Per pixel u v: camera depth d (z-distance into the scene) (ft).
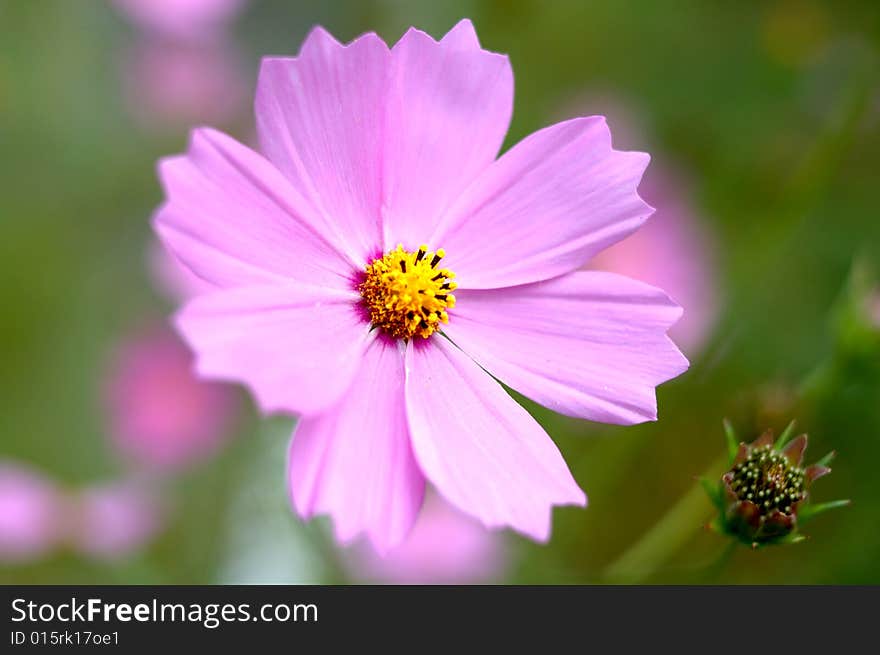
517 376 1.05
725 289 1.43
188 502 1.54
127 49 1.85
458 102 1.06
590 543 1.39
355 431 1.02
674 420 1.44
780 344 1.48
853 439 1.41
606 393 1.04
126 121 1.82
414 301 1.06
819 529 1.43
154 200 1.82
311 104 1.03
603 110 1.66
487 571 1.39
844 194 1.58
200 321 0.96
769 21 1.67
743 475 1.09
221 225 1.01
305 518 0.97
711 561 1.12
